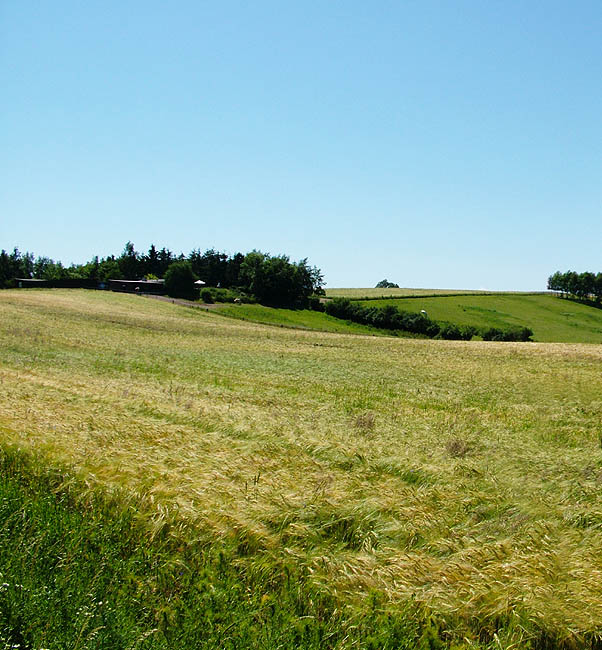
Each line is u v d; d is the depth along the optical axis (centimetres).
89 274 18025
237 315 9594
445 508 863
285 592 598
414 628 538
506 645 527
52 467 886
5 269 15388
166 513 743
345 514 797
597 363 4478
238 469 1005
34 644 474
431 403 2495
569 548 724
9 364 2602
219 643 491
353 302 12088
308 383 2958
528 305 13525
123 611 524
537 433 1859
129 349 4134
